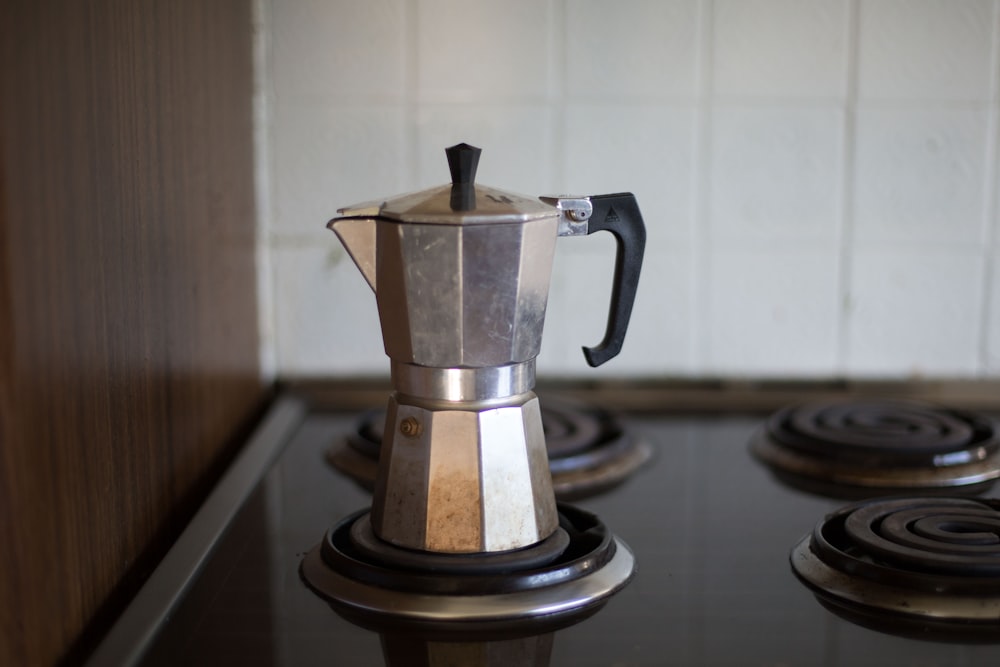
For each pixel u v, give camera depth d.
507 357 0.52
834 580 0.55
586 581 0.54
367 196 0.95
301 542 0.63
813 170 0.94
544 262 0.52
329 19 0.92
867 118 0.94
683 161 0.94
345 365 0.98
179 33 0.66
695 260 0.96
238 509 0.67
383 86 0.93
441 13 0.92
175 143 0.65
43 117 0.43
